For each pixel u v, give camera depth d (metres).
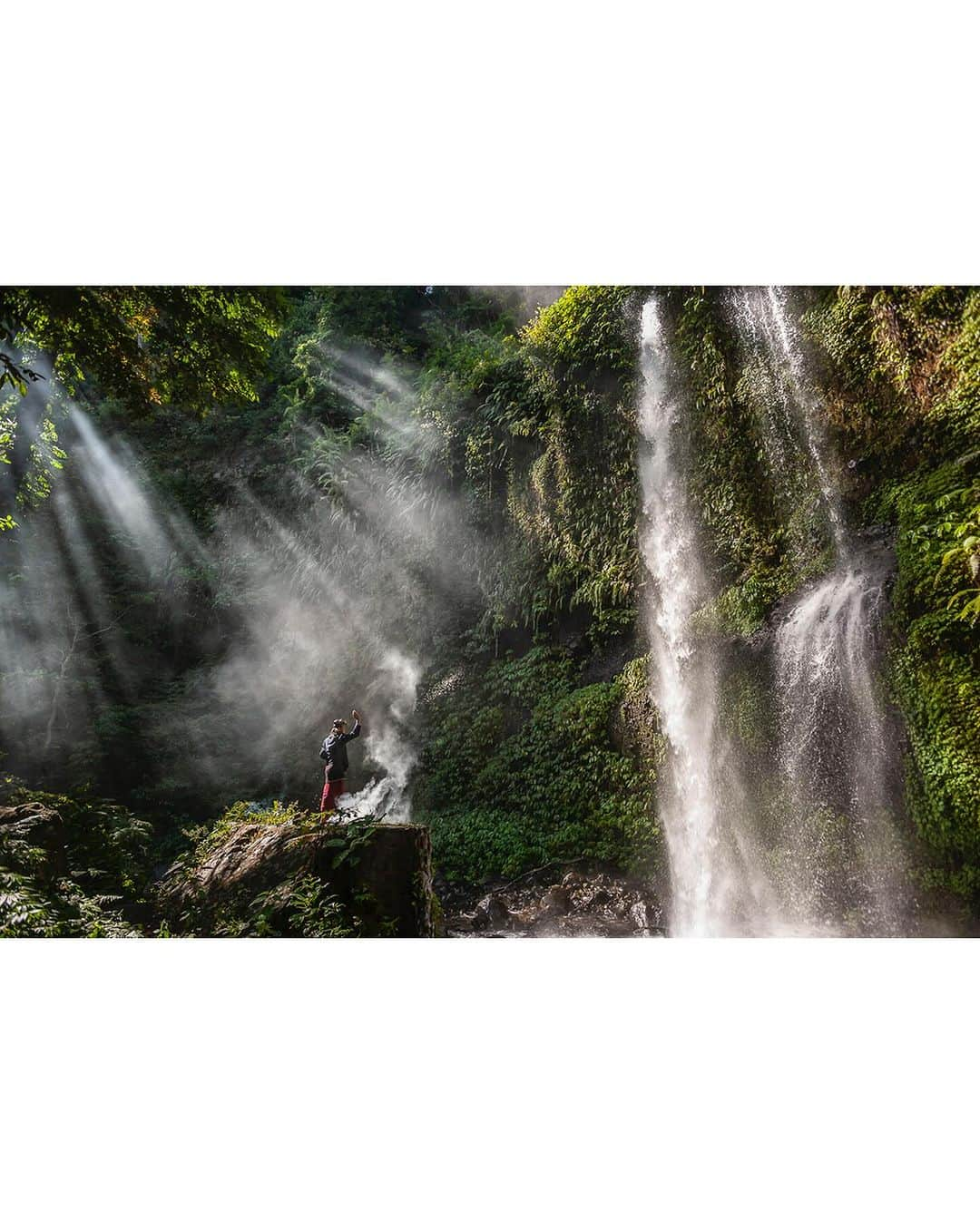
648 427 12.53
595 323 13.47
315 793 16.36
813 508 9.81
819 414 10.04
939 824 6.88
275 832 6.10
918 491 8.46
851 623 8.27
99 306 8.85
